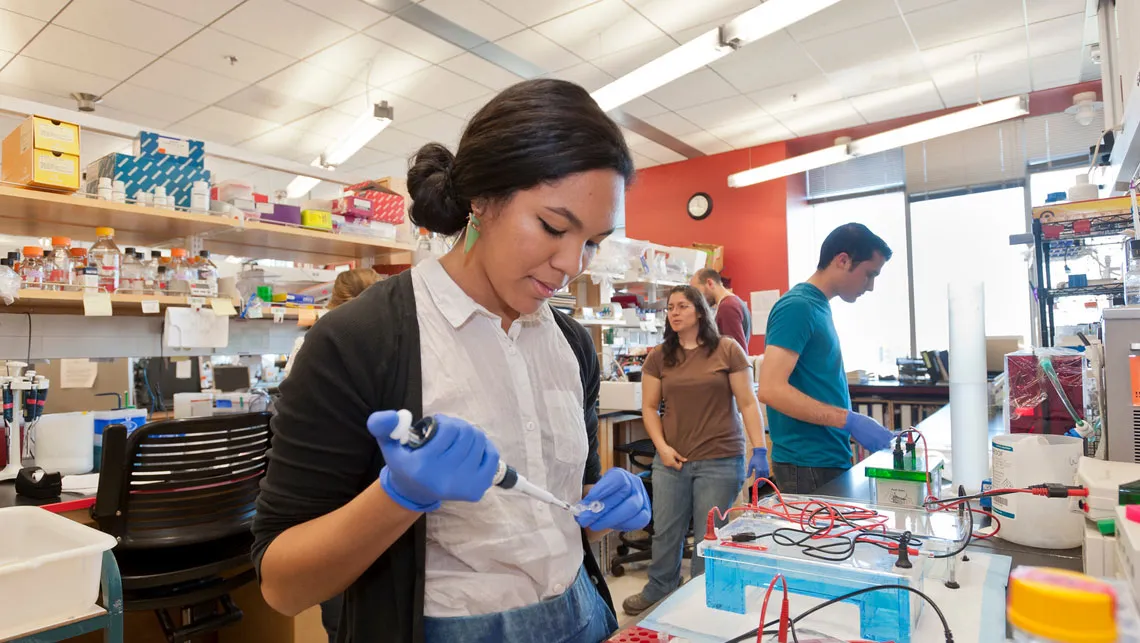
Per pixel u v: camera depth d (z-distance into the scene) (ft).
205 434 5.61
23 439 6.26
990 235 18.01
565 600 2.43
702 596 2.78
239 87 15.28
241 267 11.04
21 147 6.22
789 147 20.21
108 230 6.95
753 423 7.97
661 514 8.20
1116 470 3.26
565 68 14.69
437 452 1.73
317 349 2.11
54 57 13.51
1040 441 3.60
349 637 2.35
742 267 20.62
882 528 2.91
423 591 2.18
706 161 21.45
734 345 8.15
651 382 8.62
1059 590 1.60
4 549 4.50
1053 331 8.37
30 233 7.59
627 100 12.34
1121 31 5.72
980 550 3.40
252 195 7.98
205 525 5.67
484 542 2.27
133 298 7.02
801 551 2.64
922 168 18.78
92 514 5.34
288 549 1.99
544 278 2.14
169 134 7.38
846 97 16.85
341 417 2.09
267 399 7.79
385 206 9.34
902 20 12.91
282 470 2.10
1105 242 8.10
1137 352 3.60
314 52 13.57
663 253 15.64
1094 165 8.04
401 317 2.27
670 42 13.48
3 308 7.12
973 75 15.60
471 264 2.37
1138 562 2.12
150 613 6.77
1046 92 16.72
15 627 3.75
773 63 14.74
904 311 19.33
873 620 2.34
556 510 2.52
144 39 12.82
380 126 14.71
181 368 9.57
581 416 2.72
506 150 1.98
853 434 5.82
